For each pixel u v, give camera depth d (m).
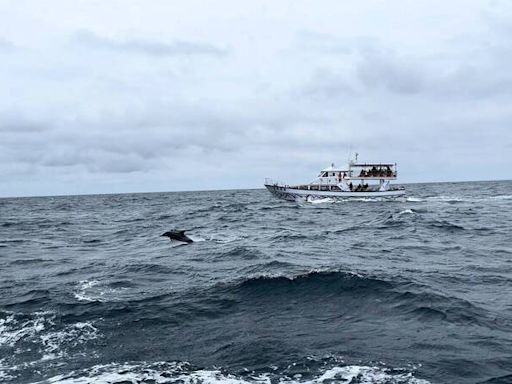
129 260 28.25
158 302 18.00
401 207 69.75
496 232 39.06
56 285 21.66
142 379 11.57
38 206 126.75
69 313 16.89
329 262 25.05
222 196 166.25
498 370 11.51
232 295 18.52
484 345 13.06
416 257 27.12
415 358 12.28
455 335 13.84
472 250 29.62
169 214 71.19
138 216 71.62
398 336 13.88
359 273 20.72
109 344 14.06
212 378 11.52
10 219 72.75
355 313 16.14
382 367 11.79
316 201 78.75
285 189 81.50
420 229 41.19
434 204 76.25
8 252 34.31
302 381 11.19
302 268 22.78
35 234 48.09
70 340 14.45
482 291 18.89
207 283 20.75
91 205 123.88
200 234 40.97
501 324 14.79
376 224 46.16
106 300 18.45
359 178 79.00
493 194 112.38
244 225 49.22
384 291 18.19
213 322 15.71
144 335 14.70
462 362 11.98
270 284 19.33
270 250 29.84
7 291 20.84
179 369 12.11
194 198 151.50
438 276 21.58
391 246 31.75
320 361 12.23
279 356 12.64
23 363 12.88
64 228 54.72
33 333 15.11
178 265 25.58
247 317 16.08
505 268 23.58
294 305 17.17
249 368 12.04
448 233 38.69
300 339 13.84
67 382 11.54
